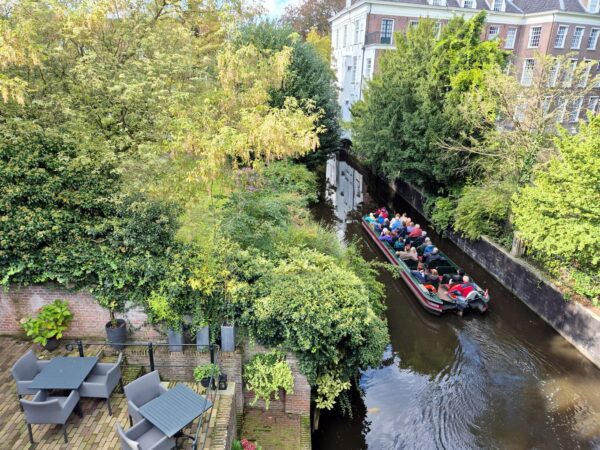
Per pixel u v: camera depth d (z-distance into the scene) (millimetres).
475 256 15969
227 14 9922
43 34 8109
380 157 21188
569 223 9727
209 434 6027
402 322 12336
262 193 10688
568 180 9883
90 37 8492
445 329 11930
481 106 14188
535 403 9297
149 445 5219
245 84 9547
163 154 7969
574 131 14055
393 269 11922
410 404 9289
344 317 7148
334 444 8203
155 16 9742
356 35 31609
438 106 16891
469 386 9828
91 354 7203
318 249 10562
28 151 6633
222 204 8984
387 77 19312
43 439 5711
